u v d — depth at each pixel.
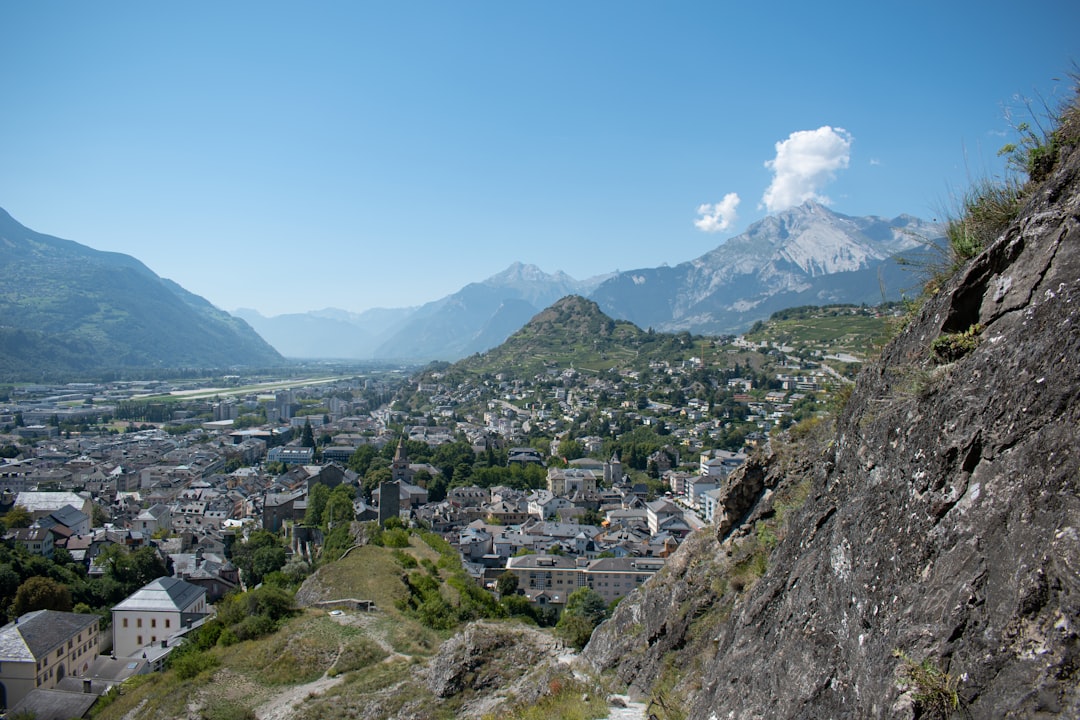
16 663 66.06
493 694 33.31
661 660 22.94
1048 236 9.53
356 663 45.12
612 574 106.06
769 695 11.62
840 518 11.64
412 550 86.31
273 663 46.75
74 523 132.75
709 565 23.70
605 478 191.50
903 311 14.27
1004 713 6.89
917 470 9.76
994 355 9.34
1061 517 7.22
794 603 12.40
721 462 174.00
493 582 106.69
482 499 171.62
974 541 8.27
